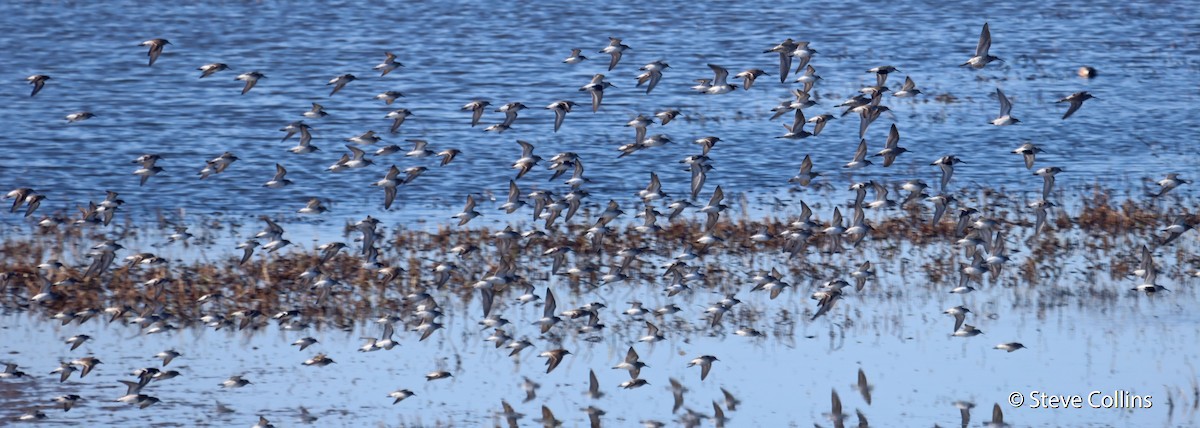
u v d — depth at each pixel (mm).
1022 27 77312
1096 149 49438
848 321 28859
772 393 25375
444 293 30438
